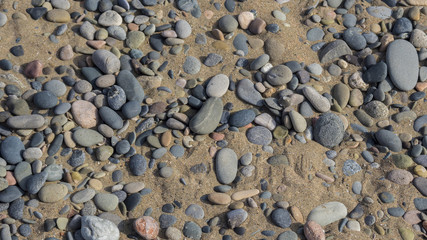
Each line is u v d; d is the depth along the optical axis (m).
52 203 1.18
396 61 1.33
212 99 1.27
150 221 1.17
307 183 1.23
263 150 1.25
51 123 1.23
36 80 1.26
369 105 1.31
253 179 1.23
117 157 1.22
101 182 1.21
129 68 1.29
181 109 1.27
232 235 1.19
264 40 1.35
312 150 1.26
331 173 1.25
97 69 1.28
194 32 1.34
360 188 1.24
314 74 1.33
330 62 1.34
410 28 1.37
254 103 1.29
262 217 1.20
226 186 1.22
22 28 1.29
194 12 1.36
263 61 1.31
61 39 1.29
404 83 1.32
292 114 1.26
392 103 1.32
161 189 1.21
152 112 1.26
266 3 1.38
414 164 1.26
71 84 1.26
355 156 1.26
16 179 1.18
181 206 1.20
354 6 1.40
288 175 1.23
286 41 1.35
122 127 1.24
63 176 1.20
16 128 1.21
